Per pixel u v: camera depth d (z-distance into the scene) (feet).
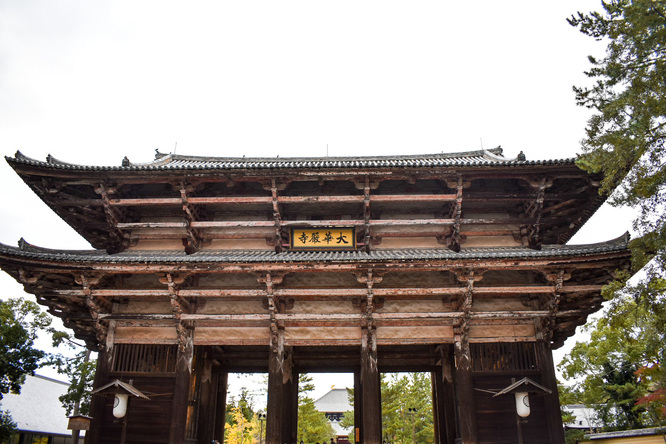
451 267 60.70
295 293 62.13
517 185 71.87
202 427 72.74
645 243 46.62
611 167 47.67
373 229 71.51
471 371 63.10
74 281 64.80
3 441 92.68
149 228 72.13
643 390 99.25
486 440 60.85
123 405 55.52
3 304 93.35
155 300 68.39
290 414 74.59
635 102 45.34
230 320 64.44
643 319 47.75
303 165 63.57
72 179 65.87
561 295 64.08
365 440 60.34
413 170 64.23
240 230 71.31
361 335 65.36
